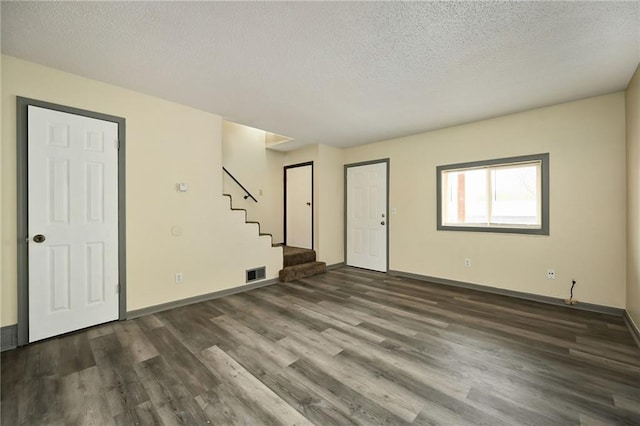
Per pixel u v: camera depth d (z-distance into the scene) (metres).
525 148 3.38
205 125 3.41
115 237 2.73
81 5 1.62
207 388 1.73
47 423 1.45
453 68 2.36
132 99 2.83
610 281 2.91
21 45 2.04
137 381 1.79
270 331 2.54
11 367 1.94
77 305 2.51
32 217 2.29
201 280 3.40
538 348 2.21
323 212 5.16
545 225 3.27
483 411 1.53
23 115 2.25
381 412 1.53
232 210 3.73
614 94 2.86
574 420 1.46
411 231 4.50
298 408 1.56
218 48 2.08
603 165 2.93
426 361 2.04
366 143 5.06
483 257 3.77
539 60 2.23
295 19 1.75
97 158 2.62
